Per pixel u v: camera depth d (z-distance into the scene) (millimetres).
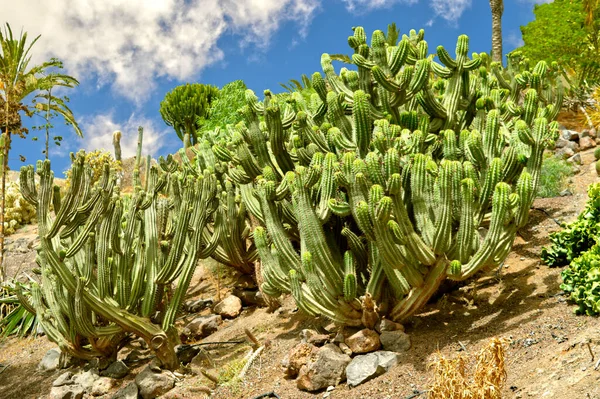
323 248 5656
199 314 8414
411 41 7793
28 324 9156
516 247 7230
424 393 4844
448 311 6148
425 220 5520
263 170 6539
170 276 6969
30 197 6668
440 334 5699
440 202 5336
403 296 5863
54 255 6613
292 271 5832
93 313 7324
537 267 6562
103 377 7008
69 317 6867
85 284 6715
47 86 12133
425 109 7148
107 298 6812
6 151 11953
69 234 6711
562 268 6344
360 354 5621
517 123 5875
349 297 5656
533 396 4199
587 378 4070
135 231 7812
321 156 5984
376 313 5781
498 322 5633
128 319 6793
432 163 5578
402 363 5375
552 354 4695
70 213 6664
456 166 5559
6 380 7902
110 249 6945
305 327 6840
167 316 6977
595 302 5043
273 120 6637
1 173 11984
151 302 7020
